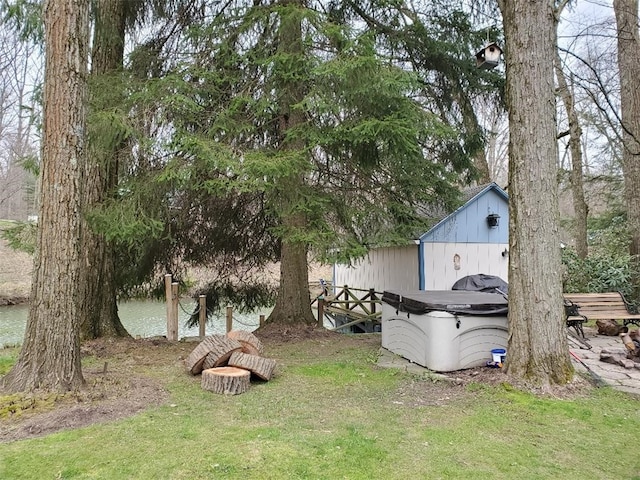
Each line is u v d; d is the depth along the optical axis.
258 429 3.28
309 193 6.06
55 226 3.98
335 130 5.74
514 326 4.47
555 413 3.68
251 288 9.18
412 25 7.05
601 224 12.88
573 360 5.28
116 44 6.68
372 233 7.00
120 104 5.50
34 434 3.16
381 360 5.66
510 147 4.55
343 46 5.57
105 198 6.01
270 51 6.30
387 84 5.27
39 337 3.92
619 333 6.95
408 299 5.59
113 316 6.95
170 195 6.34
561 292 4.41
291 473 2.62
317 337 7.12
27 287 17.84
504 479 2.60
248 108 6.24
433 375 4.79
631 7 8.49
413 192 6.93
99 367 5.14
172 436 3.13
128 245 6.60
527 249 4.38
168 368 5.18
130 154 5.89
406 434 3.25
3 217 22.33
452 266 9.74
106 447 2.94
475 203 10.02
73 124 4.06
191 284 9.16
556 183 4.40
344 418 3.58
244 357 4.62
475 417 3.61
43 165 4.01
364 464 2.75
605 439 3.19
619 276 8.87
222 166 5.23
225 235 8.27
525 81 4.37
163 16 6.97
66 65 4.01
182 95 5.42
